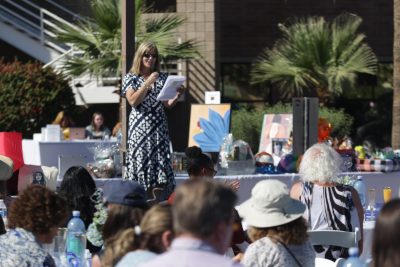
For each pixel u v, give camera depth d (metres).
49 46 36.59
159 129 14.90
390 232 6.94
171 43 32.00
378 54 39.50
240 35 39.62
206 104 21.44
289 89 34.81
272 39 39.53
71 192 12.66
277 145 20.52
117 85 35.50
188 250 6.33
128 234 8.33
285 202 10.08
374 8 39.47
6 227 11.57
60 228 11.53
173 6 38.78
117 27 31.89
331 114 33.31
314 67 34.44
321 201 12.64
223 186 6.51
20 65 33.56
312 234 12.12
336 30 34.69
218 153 19.84
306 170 12.75
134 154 14.90
